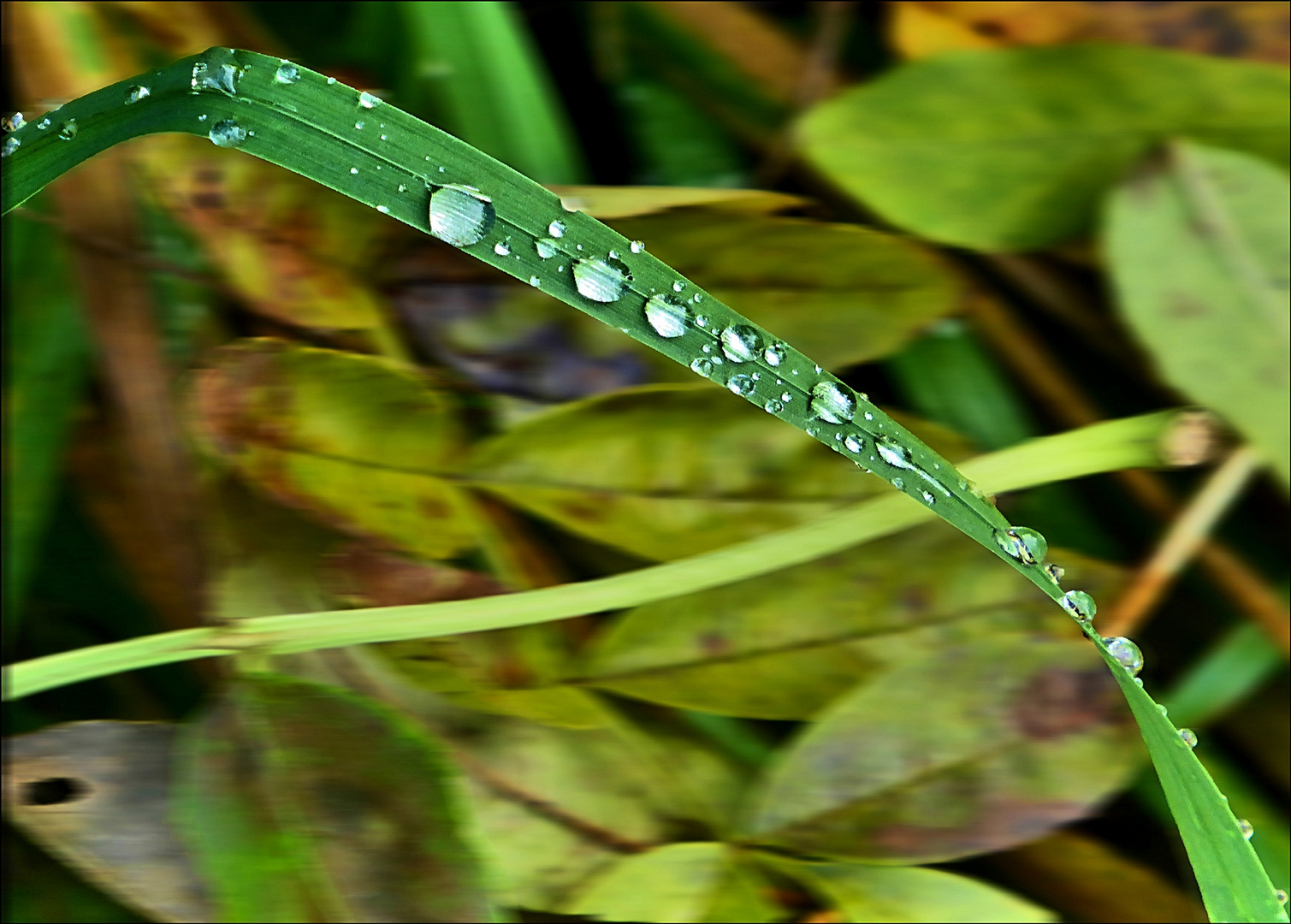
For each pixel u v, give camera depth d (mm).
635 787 423
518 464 422
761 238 424
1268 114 428
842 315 427
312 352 419
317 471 421
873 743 419
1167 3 429
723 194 424
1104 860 428
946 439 429
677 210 424
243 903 413
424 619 420
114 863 417
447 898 412
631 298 413
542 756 422
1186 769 407
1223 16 428
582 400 421
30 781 418
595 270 413
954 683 419
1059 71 430
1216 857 408
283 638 419
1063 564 429
